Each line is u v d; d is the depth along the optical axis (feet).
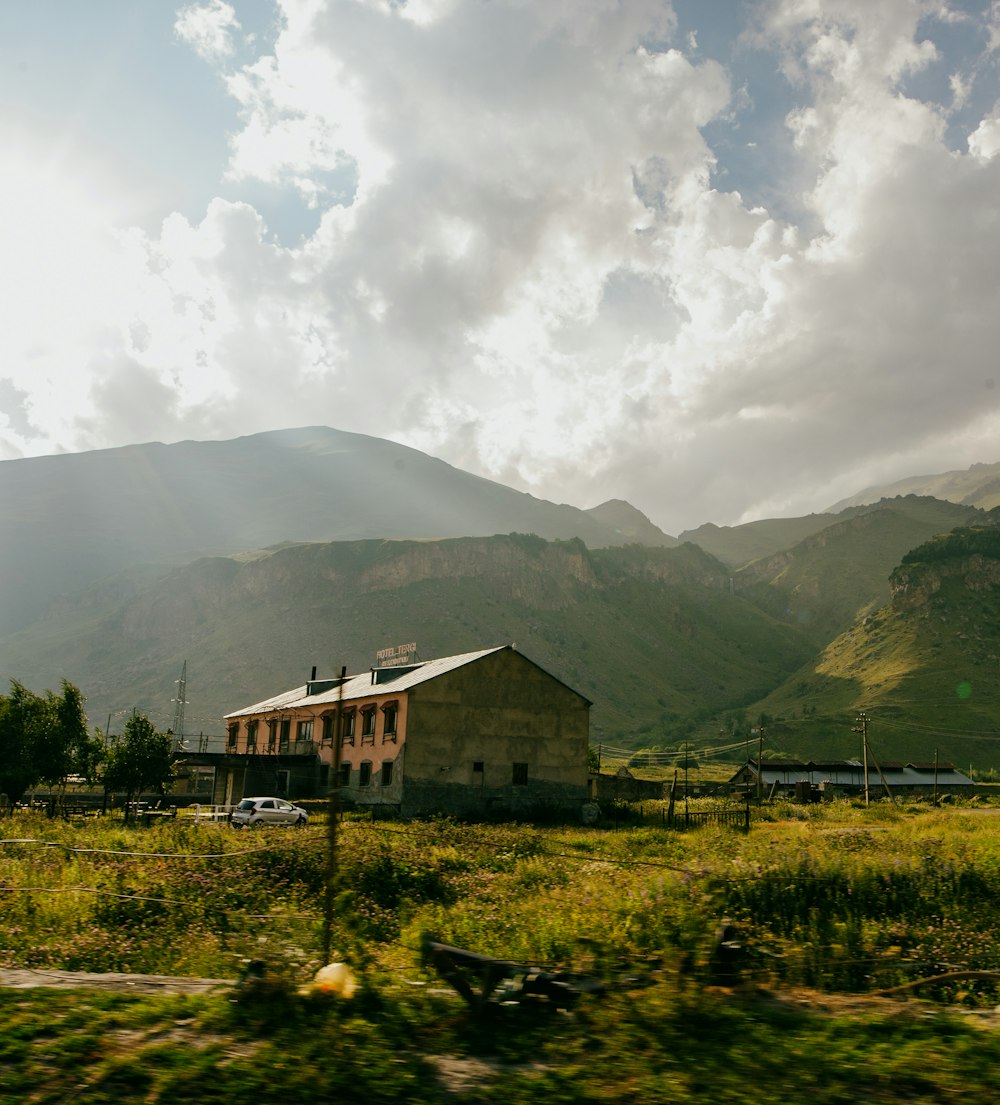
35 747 138.72
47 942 39.40
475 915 43.75
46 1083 19.16
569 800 169.58
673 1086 19.47
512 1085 19.58
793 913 44.60
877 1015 25.49
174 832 81.66
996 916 46.16
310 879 56.49
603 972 28.91
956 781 353.51
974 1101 18.83
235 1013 24.03
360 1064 20.54
